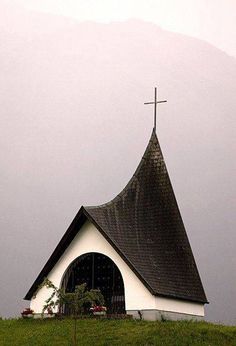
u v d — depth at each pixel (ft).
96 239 136.56
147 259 133.80
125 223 138.10
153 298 126.52
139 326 117.39
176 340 108.68
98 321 123.65
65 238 138.10
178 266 138.82
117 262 132.57
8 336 118.21
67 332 116.06
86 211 134.62
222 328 118.01
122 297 132.46
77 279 139.33
